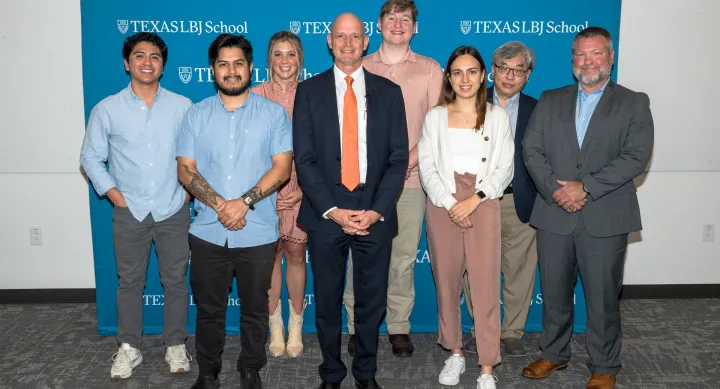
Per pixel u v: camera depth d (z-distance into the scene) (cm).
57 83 402
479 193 294
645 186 426
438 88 339
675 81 411
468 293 355
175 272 332
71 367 335
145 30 366
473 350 354
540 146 309
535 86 380
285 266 388
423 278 391
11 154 408
